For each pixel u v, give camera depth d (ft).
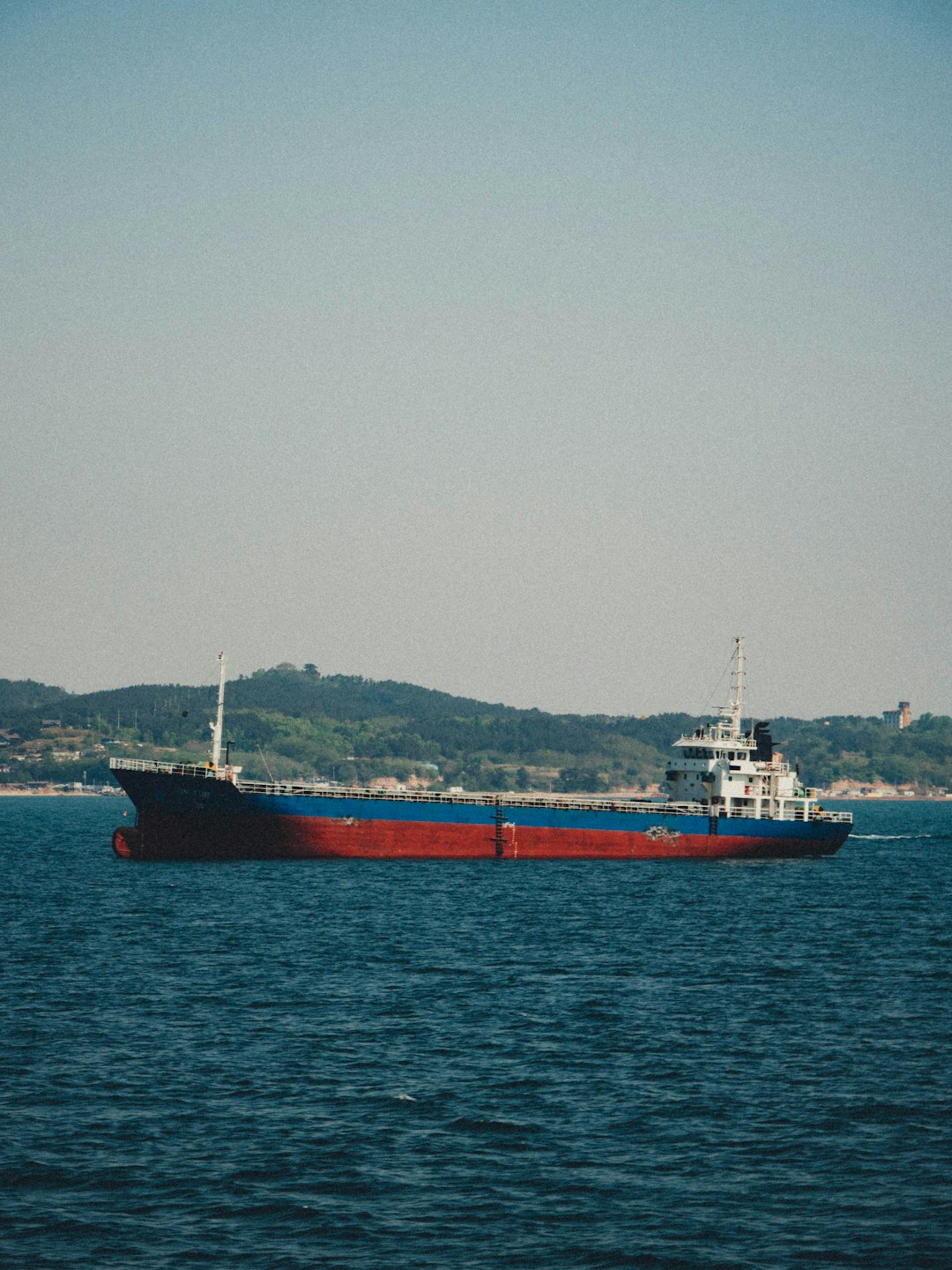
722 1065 551.59
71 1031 598.34
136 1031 599.16
